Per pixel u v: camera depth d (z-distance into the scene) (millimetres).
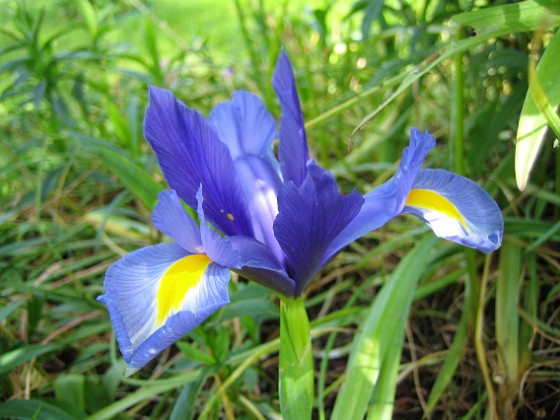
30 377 210
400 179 127
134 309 120
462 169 201
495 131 227
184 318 110
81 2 310
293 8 437
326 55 305
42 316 232
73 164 314
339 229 131
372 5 205
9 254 270
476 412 197
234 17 505
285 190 119
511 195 230
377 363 165
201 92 353
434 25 241
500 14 141
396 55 281
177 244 135
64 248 290
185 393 172
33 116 327
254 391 216
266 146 162
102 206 313
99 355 243
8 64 286
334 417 156
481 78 234
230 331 240
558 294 220
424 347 231
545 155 233
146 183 199
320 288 267
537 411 190
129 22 499
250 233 146
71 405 185
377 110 152
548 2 138
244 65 351
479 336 194
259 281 135
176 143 134
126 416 193
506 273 209
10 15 311
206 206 140
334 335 207
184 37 479
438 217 139
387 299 182
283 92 142
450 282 224
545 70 129
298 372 136
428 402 192
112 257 287
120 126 271
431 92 312
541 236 209
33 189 305
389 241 245
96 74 380
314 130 318
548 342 212
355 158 307
